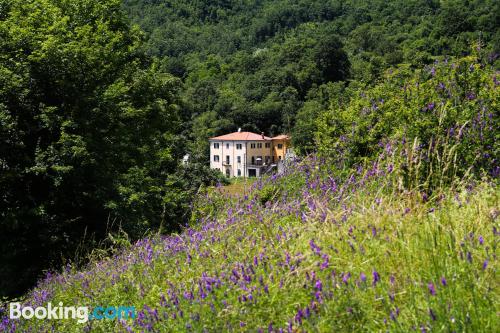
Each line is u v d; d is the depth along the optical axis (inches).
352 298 131.7
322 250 168.4
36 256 520.7
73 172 538.0
